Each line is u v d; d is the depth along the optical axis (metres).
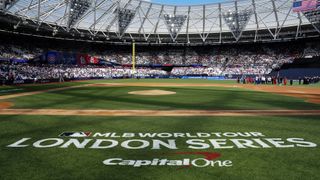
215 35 80.06
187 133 9.18
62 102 18.64
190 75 79.56
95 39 79.62
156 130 9.65
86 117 12.45
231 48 85.06
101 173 5.62
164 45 88.50
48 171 5.71
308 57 68.00
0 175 5.49
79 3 62.66
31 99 20.69
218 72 76.94
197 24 78.88
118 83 47.84
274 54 77.44
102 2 67.00
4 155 6.78
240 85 43.03
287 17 67.50
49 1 56.50
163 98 21.55
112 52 86.12
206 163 6.24
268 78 48.84
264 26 71.94
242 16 73.25
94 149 7.32
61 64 67.25
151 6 75.31
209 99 20.81
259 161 6.36
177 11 77.50
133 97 22.33
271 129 9.83
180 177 5.41
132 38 80.75
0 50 58.38
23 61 58.91
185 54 87.31
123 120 11.66
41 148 7.39
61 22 63.41
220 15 75.50
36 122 11.20
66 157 6.64
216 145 7.73
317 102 19.19
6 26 58.94
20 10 53.44
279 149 7.34
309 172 5.66
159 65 84.38
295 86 40.84
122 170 5.80
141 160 6.45
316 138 8.52
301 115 13.21
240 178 5.35
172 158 6.60
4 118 12.20
